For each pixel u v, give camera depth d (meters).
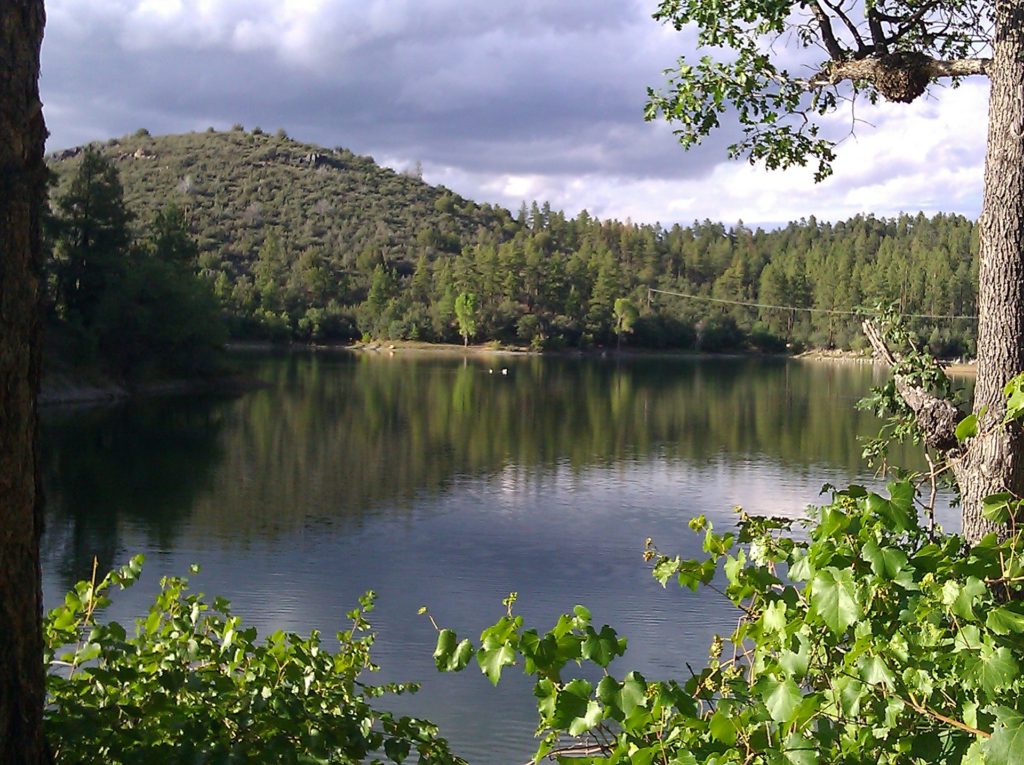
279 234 124.94
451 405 42.34
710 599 12.73
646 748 2.04
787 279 96.75
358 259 112.62
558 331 94.00
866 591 2.09
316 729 2.71
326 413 38.09
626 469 24.86
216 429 32.22
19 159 2.21
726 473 24.06
